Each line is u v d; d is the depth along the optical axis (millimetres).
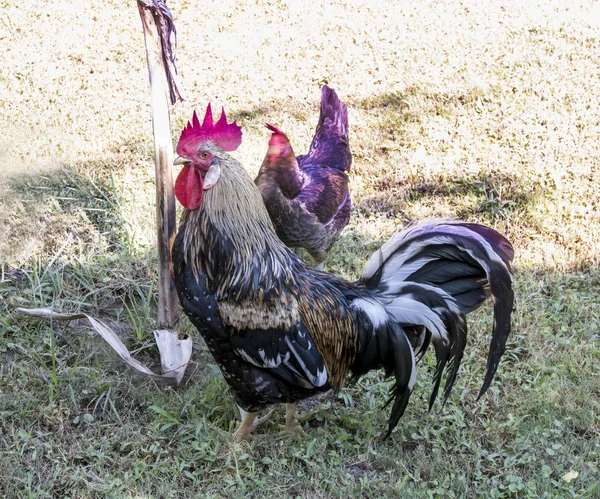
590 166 3111
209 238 2078
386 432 2295
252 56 3781
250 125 3236
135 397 2338
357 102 3451
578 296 2699
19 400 2283
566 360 2479
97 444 2217
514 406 2375
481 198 2992
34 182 2910
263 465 2229
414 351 2254
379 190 3023
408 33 4055
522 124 3309
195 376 2412
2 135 3064
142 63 3662
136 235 2773
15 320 2480
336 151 2658
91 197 2893
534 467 2225
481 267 2176
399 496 2146
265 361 2121
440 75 3672
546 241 2867
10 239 2709
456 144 3193
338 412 2361
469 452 2268
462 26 4137
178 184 2102
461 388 2406
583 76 3672
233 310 2086
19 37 3783
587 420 2322
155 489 2143
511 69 3711
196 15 4129
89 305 2553
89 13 4066
